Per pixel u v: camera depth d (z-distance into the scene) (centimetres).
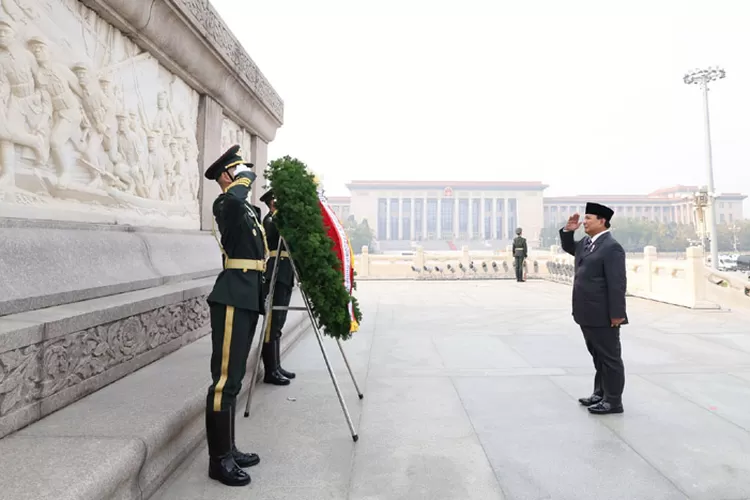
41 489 162
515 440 289
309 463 255
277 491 225
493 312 866
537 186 11331
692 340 602
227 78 650
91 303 309
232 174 266
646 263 1103
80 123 374
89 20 389
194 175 601
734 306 926
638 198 10906
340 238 310
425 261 1877
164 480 231
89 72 380
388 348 555
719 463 257
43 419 233
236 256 250
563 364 481
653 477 241
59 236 329
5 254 271
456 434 298
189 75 565
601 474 245
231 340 238
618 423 317
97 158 398
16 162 311
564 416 331
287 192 289
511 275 1878
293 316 597
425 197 11606
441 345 573
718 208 10419
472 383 412
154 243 463
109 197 414
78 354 264
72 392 258
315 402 356
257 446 277
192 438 268
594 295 336
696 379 424
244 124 786
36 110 324
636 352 532
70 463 183
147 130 482
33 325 227
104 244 379
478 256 1908
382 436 293
